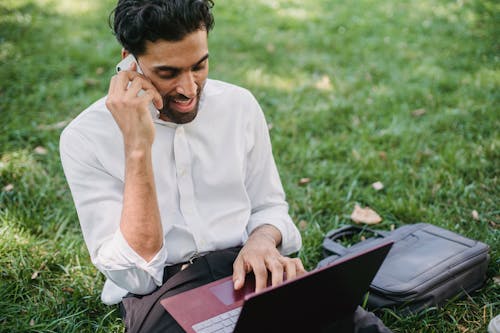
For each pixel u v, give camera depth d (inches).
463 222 115.5
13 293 95.0
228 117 78.9
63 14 240.8
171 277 74.8
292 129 153.4
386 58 206.2
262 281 71.3
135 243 67.0
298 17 252.8
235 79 184.4
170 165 76.5
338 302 69.0
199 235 77.3
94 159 73.4
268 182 85.2
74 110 161.3
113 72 186.5
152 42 65.0
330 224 116.9
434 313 88.6
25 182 125.0
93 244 71.4
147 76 69.1
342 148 144.4
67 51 198.5
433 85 181.6
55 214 116.6
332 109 165.0
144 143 67.1
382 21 248.4
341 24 244.2
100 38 215.0
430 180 129.6
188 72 67.7
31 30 217.0
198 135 77.0
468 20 245.9
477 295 95.0
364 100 172.1
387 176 132.5
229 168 78.8
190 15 63.8
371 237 112.4
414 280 87.4
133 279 70.6
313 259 106.5
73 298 93.7
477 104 167.0
